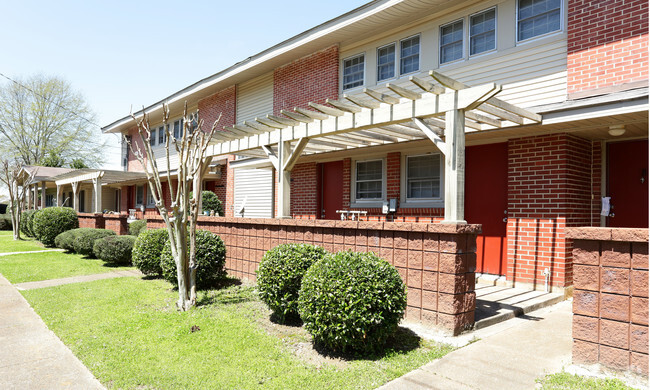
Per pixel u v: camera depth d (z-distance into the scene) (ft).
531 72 22.67
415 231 16.17
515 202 23.89
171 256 23.12
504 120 21.08
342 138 26.25
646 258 10.37
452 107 15.96
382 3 26.78
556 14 21.90
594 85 20.07
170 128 62.75
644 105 17.04
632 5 19.02
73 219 46.73
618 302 10.85
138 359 13.12
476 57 25.05
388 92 29.73
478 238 26.40
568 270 21.95
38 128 118.21
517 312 18.10
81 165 109.91
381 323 13.34
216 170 52.60
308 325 14.10
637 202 22.44
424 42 27.81
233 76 43.57
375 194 32.81
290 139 23.73
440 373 11.87
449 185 15.78
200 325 16.56
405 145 28.45
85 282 25.58
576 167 22.65
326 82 34.35
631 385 10.38
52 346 14.48
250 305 19.90
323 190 37.83
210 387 11.10
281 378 11.69
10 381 11.71
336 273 13.84
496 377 11.54
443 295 15.28
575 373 11.31
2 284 25.26
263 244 24.68
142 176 62.49
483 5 24.79
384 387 11.01
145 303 20.27
